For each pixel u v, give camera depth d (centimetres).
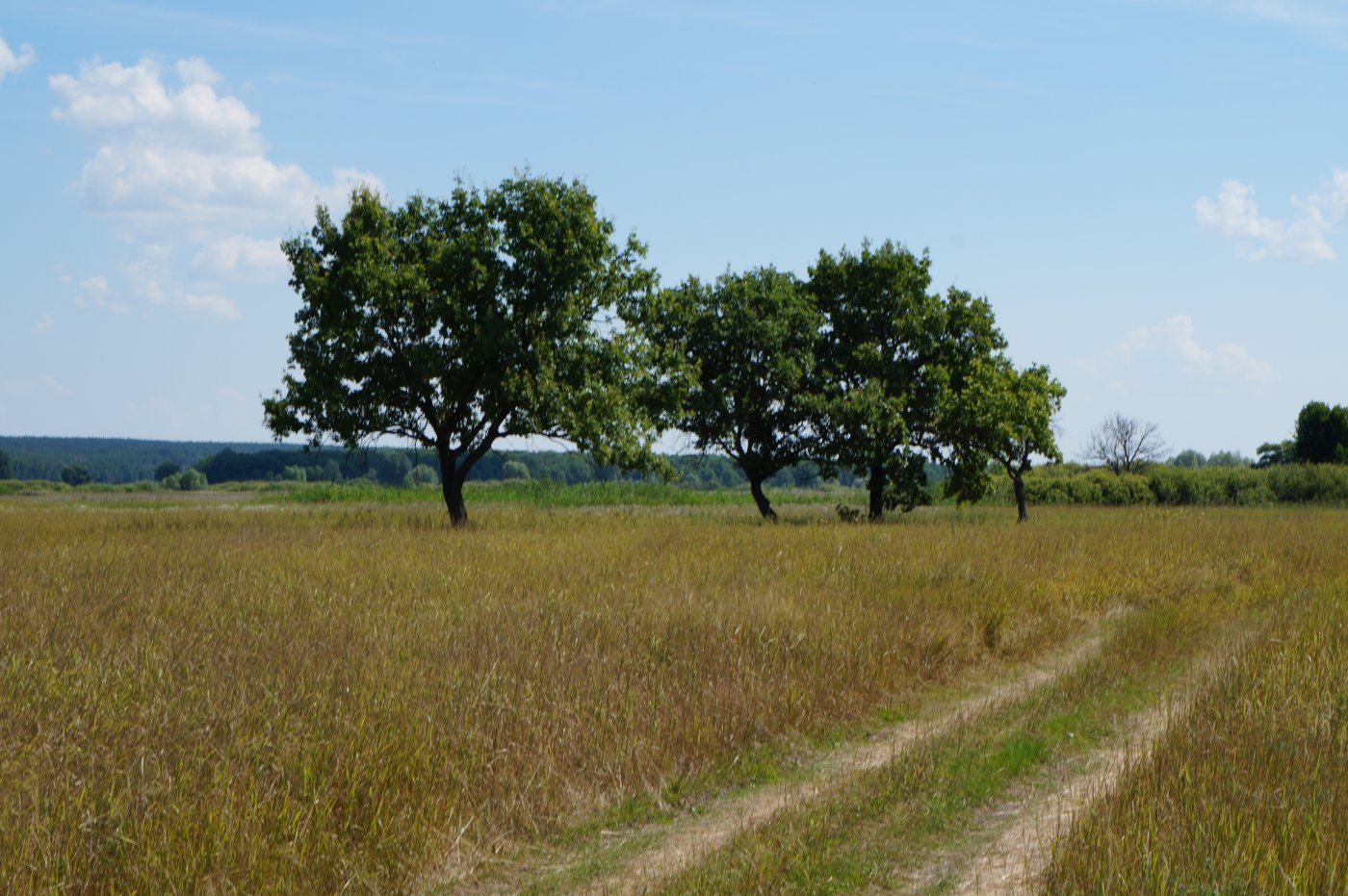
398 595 1328
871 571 1641
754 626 1145
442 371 2914
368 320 2939
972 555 1898
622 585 1418
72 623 1094
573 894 593
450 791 686
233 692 816
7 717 757
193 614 1166
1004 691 1085
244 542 2142
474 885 609
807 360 3662
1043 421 3812
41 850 556
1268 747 757
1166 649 1219
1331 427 7888
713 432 3588
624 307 3234
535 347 3000
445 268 3011
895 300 3822
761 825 675
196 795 631
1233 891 530
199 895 545
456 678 878
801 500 5925
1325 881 547
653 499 5638
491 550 1914
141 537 2312
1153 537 2452
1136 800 641
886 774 762
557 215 3031
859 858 614
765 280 3700
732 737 841
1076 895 536
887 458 3716
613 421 3064
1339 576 1809
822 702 956
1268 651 1084
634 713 847
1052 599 1509
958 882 587
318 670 894
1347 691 898
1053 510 4844
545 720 802
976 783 745
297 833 600
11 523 2975
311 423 2989
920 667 1120
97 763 672
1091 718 932
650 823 710
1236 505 5822
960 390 3909
